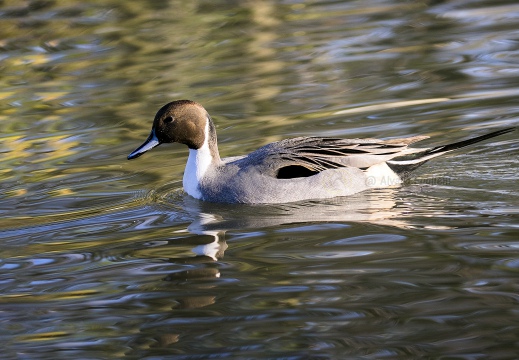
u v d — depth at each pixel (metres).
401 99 16.50
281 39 21.08
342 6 23.97
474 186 12.53
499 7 22.64
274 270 9.91
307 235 11.02
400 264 9.86
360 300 9.02
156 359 8.06
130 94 17.91
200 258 10.43
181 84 18.28
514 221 11.02
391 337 8.23
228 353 8.09
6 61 20.48
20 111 17.33
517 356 7.79
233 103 16.95
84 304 9.31
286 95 17.22
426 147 14.09
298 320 8.65
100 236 11.43
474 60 18.45
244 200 12.58
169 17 23.09
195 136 12.93
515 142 14.12
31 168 14.39
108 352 8.26
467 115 15.43
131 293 9.52
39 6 24.14
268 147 13.09
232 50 20.39
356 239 10.76
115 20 23.05
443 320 8.50
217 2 24.41
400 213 11.64
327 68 18.67
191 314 8.92
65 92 18.33
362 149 12.80
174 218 12.05
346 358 7.89
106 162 14.56
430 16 22.34
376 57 19.22
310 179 12.53
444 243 10.41
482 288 9.12
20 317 9.09
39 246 11.15
